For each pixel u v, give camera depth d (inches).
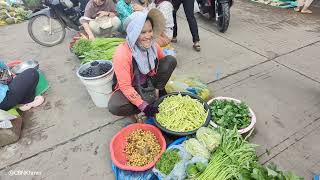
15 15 237.0
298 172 95.1
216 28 200.1
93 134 117.1
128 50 95.7
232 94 132.6
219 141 90.5
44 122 125.7
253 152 90.7
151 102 109.8
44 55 180.9
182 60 162.9
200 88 125.3
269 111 121.2
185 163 86.1
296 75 143.2
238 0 248.7
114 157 92.4
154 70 107.6
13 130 114.7
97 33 175.0
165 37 146.3
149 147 97.6
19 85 122.6
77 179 99.1
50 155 109.3
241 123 103.4
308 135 108.6
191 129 98.9
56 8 181.9
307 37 178.1
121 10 169.8
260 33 187.3
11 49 191.2
